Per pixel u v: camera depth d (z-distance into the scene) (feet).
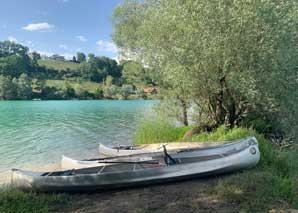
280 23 36.22
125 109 184.44
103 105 233.55
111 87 351.46
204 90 43.45
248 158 27.22
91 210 20.58
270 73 36.76
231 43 37.06
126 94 332.39
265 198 20.77
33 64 447.83
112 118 122.42
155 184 25.77
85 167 30.94
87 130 83.87
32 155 51.49
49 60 554.46
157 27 43.80
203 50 38.09
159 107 55.52
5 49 524.93
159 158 31.42
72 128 89.35
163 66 44.27
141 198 22.57
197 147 36.60
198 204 20.58
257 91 37.35
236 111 45.62
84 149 56.08
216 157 30.12
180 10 41.19
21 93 317.01
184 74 40.29
